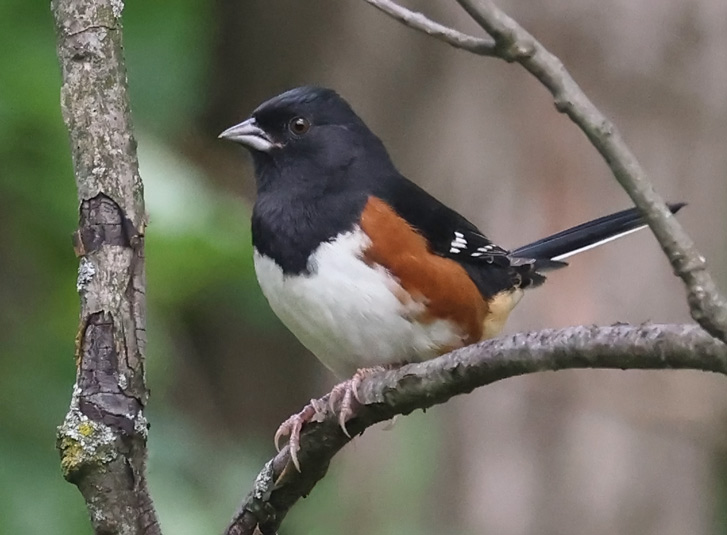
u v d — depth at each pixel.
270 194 7.24
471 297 7.16
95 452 4.84
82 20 5.01
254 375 11.30
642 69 10.14
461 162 10.11
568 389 10.01
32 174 8.36
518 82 10.02
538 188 9.93
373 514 9.20
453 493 10.03
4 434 7.99
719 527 10.35
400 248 6.87
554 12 10.10
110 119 4.99
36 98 8.16
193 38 9.71
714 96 10.22
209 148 11.08
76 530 7.78
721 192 10.29
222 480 8.76
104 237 4.95
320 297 6.92
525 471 9.98
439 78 10.24
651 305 9.88
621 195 9.80
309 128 7.27
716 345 3.93
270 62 11.02
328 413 5.67
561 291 9.88
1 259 8.59
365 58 10.49
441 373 4.98
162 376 9.20
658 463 10.00
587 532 9.91
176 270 8.59
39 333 8.54
